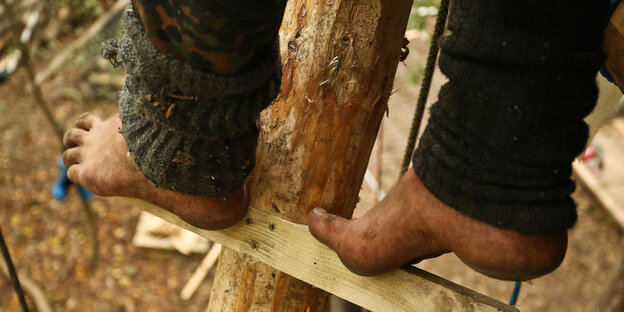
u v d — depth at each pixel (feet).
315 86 4.15
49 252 19.99
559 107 2.95
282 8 2.95
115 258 20.06
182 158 3.64
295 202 4.28
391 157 18.20
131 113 3.82
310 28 4.15
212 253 20.30
